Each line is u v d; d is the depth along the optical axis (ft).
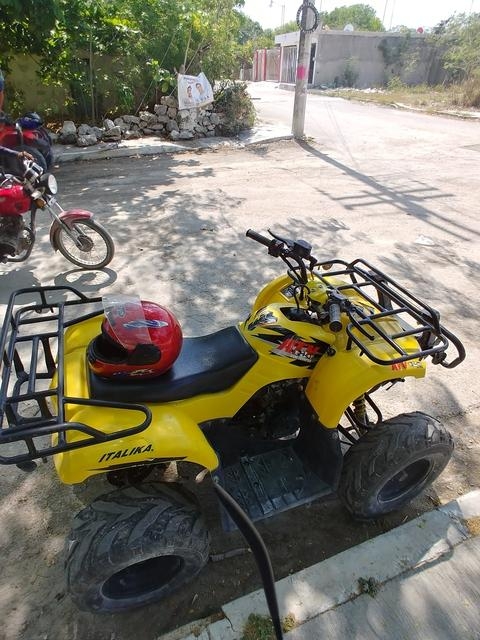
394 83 83.25
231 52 40.60
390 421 7.69
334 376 6.93
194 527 6.29
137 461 5.90
